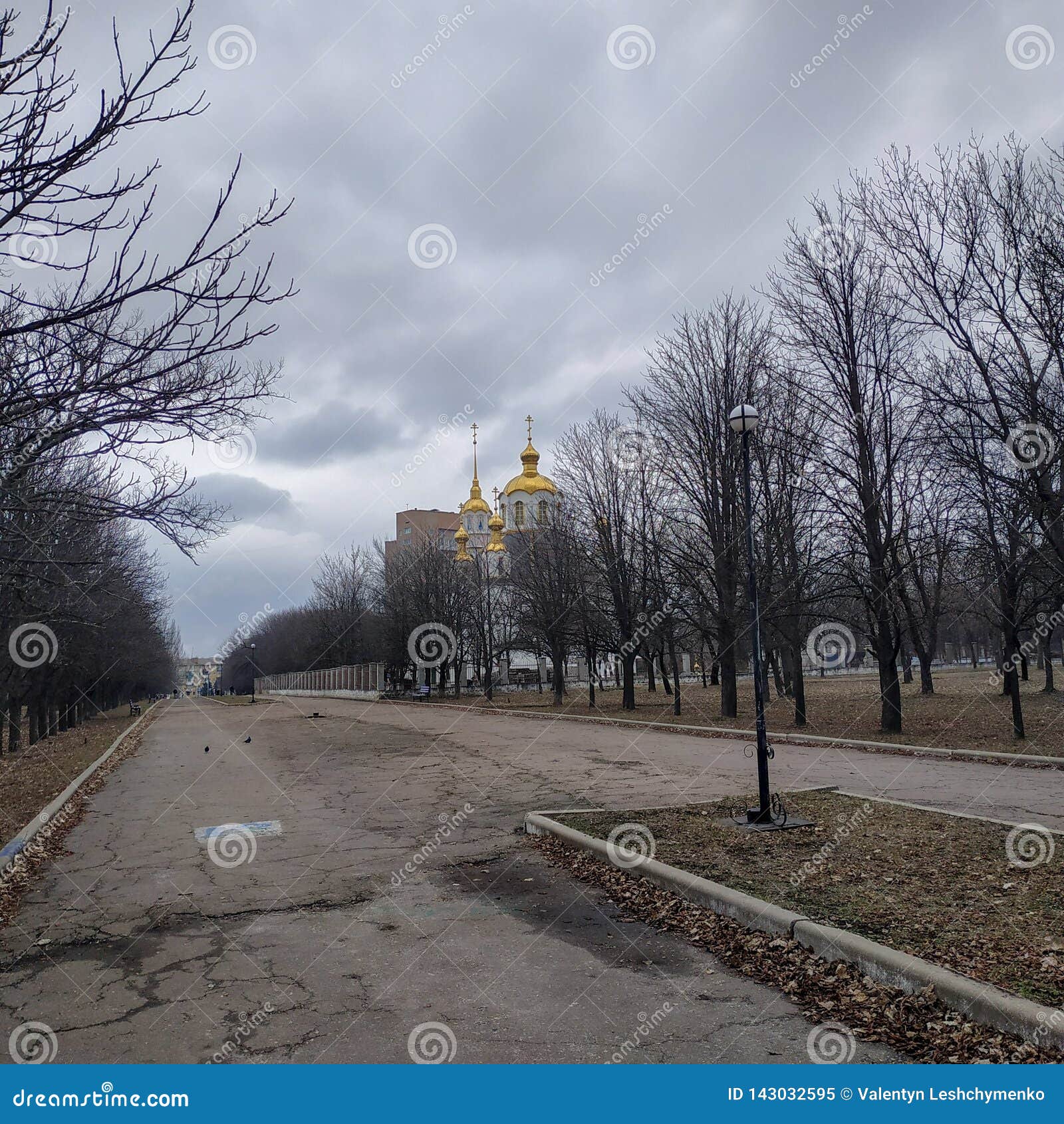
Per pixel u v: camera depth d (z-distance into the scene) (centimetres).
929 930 613
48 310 593
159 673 7944
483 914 762
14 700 2772
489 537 8025
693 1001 548
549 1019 525
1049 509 1650
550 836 1068
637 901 784
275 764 2120
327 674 8206
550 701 4709
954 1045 466
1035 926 612
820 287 2298
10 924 781
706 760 1884
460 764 1950
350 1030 515
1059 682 4744
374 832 1156
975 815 1077
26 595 1480
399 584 6028
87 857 1071
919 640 3656
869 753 1958
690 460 2841
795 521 2578
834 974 575
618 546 3566
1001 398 1677
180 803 1509
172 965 647
